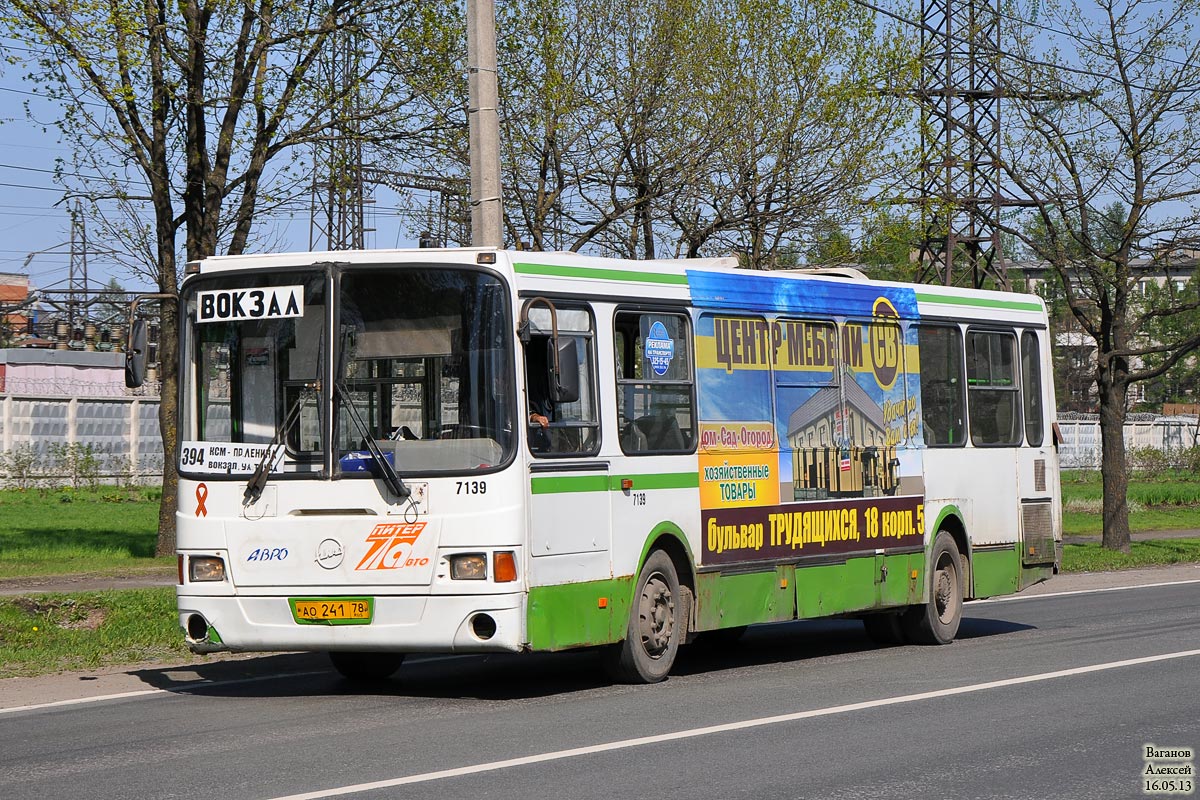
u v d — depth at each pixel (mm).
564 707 11703
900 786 8648
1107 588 24812
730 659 15602
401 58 24750
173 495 25953
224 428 12172
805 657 15664
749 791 8453
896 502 16375
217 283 12297
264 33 24047
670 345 13719
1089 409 95250
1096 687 12711
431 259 11953
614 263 13195
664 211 28109
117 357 63688
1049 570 19016
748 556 14367
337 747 9859
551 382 11719
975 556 17688
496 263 11930
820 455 15414
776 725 10719
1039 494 18875
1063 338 96875
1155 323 97250
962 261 38812
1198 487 63469
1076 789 8617
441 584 11586
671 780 8742
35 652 15141
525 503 11773
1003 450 18266
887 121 28484
